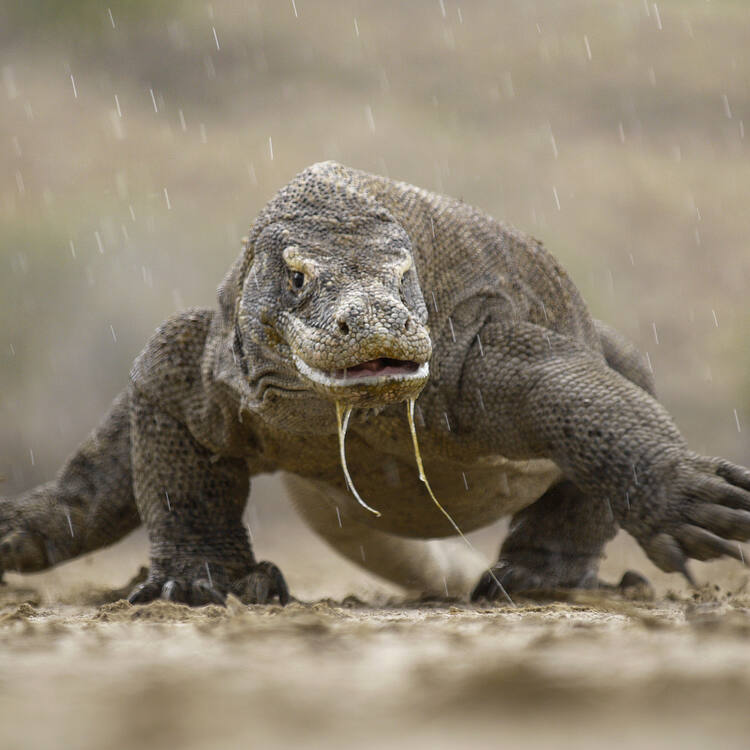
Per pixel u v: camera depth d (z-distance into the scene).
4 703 10.20
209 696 10.27
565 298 25.22
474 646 13.76
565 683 9.99
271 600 24.36
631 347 27.95
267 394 21.44
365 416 21.59
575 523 26.48
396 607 25.00
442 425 22.77
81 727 8.99
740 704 9.27
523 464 24.66
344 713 9.39
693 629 14.37
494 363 22.70
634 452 21.27
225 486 24.80
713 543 20.58
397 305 18.81
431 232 23.12
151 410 24.75
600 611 21.19
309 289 20.20
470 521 25.81
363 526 30.33
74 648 14.43
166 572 24.14
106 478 28.86
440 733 8.55
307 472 24.31
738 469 20.72
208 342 23.92
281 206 22.11
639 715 8.95
